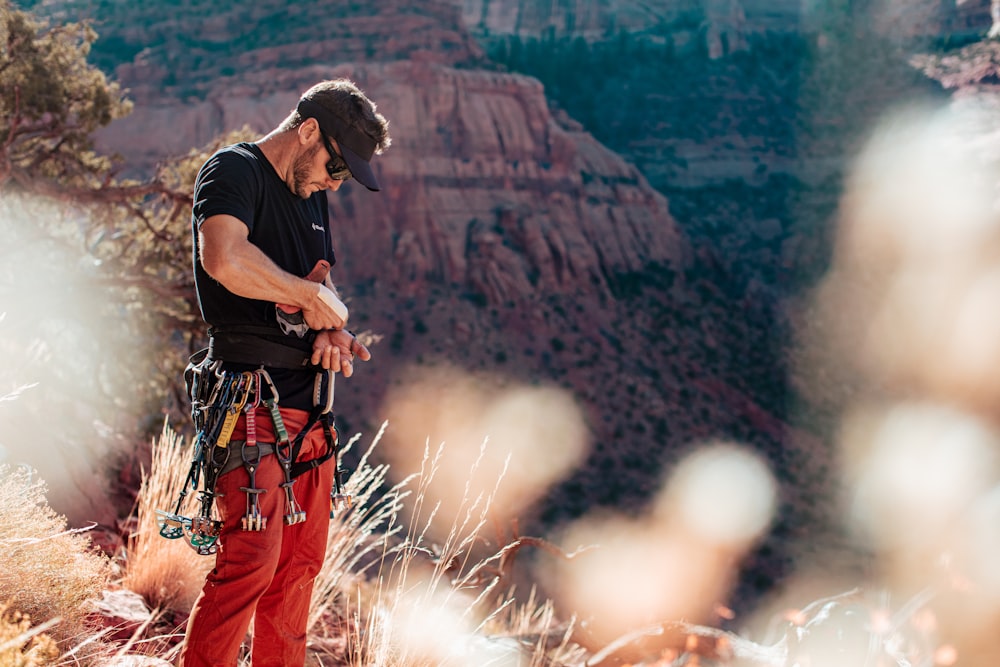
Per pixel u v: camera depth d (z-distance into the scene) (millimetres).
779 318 122188
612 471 82500
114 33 115375
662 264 117875
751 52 191875
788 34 190875
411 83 107625
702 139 177500
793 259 137875
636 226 118375
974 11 165250
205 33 114438
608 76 191000
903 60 158500
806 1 189250
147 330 15961
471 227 102312
